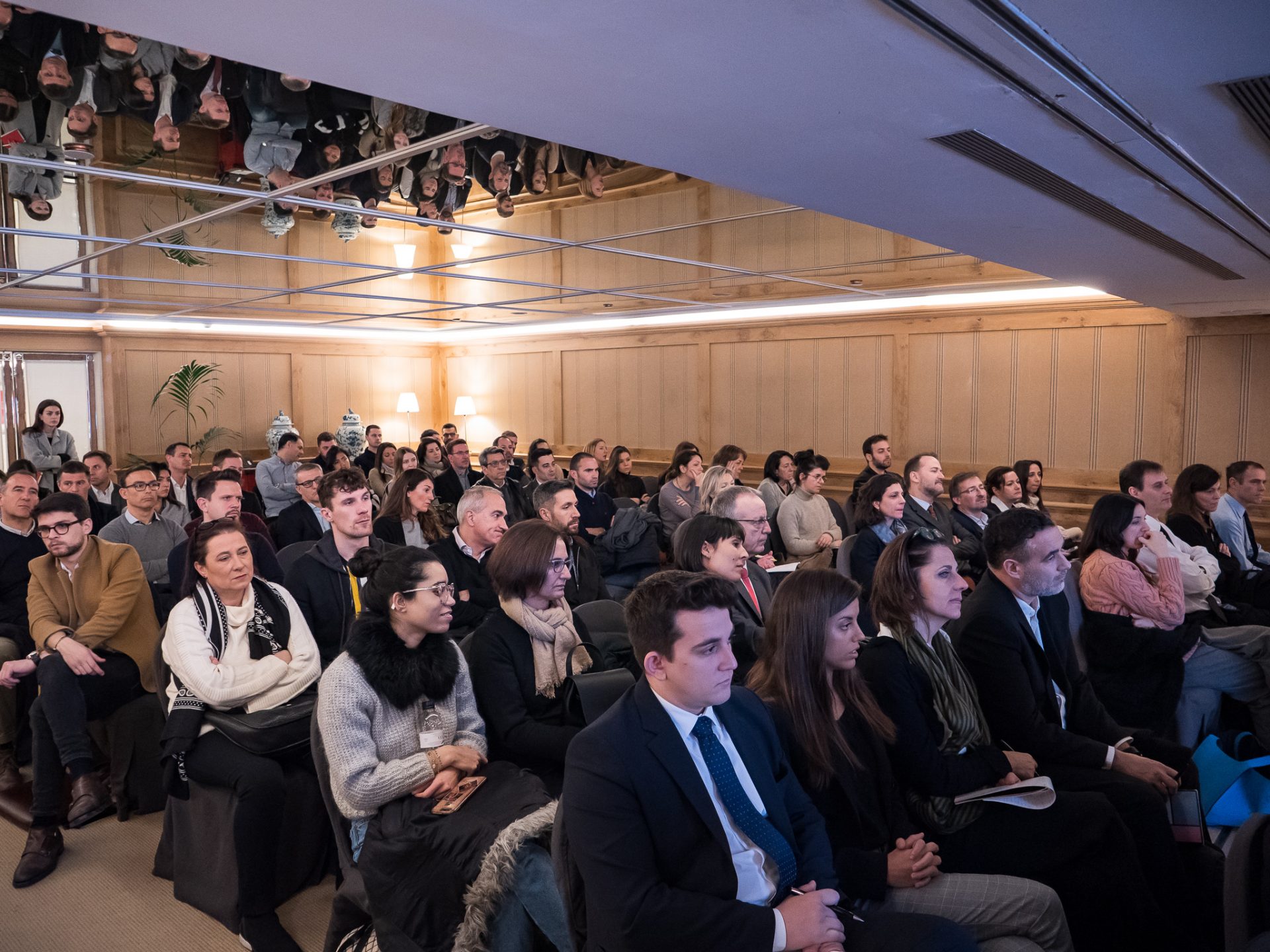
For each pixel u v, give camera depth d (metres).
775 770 2.12
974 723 2.67
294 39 1.80
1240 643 3.71
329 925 2.81
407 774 2.43
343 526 3.71
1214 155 2.74
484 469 7.18
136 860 3.45
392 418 12.86
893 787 2.44
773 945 1.73
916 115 2.32
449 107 2.28
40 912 3.09
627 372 11.05
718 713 2.05
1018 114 2.31
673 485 7.01
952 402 8.65
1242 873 1.41
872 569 4.74
